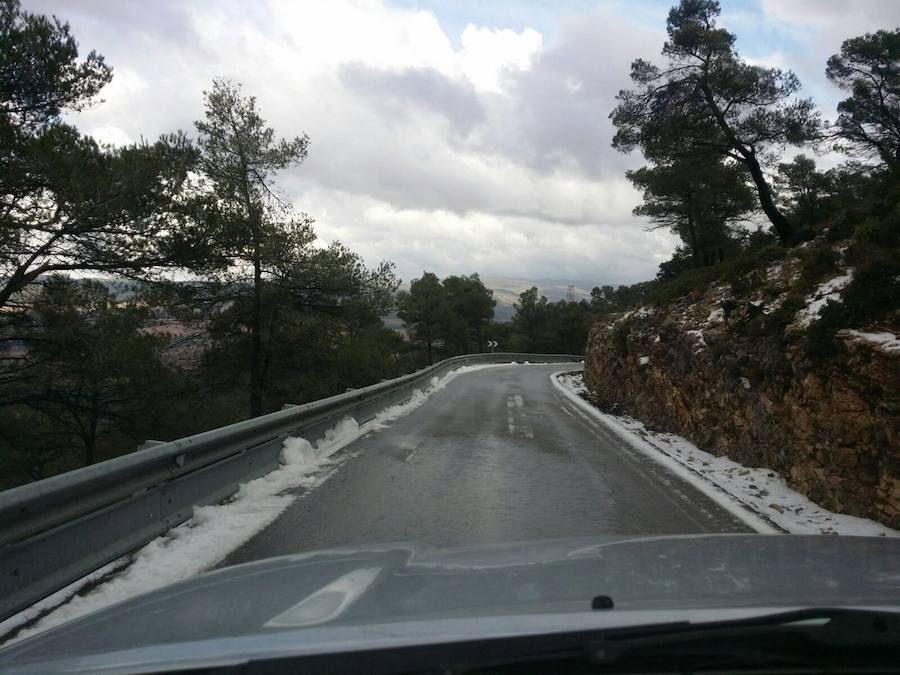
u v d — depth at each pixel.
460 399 20.17
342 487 7.68
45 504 4.11
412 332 69.12
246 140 21.66
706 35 21.11
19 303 14.82
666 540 3.25
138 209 13.59
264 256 20.64
